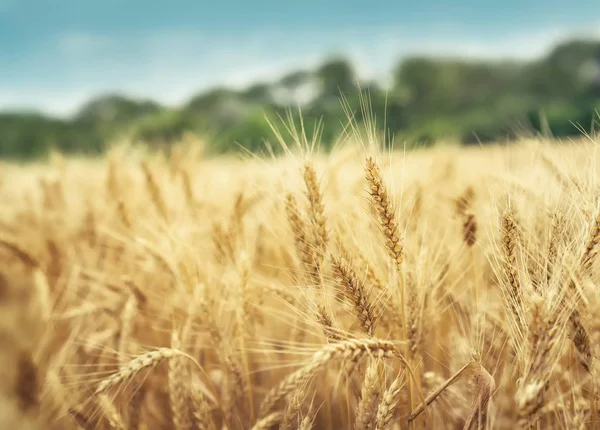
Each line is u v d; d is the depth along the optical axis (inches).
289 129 29.0
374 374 24.7
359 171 34.1
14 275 44.8
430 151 51.4
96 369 33.3
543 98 737.6
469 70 754.8
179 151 49.3
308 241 27.8
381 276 27.3
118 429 27.4
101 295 37.1
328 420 30.0
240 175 41.9
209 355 33.6
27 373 35.4
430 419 27.4
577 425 24.8
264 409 28.2
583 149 28.2
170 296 33.8
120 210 39.0
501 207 27.0
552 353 23.0
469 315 29.2
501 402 29.1
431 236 31.9
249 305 29.4
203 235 36.7
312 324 27.5
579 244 25.1
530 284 24.6
